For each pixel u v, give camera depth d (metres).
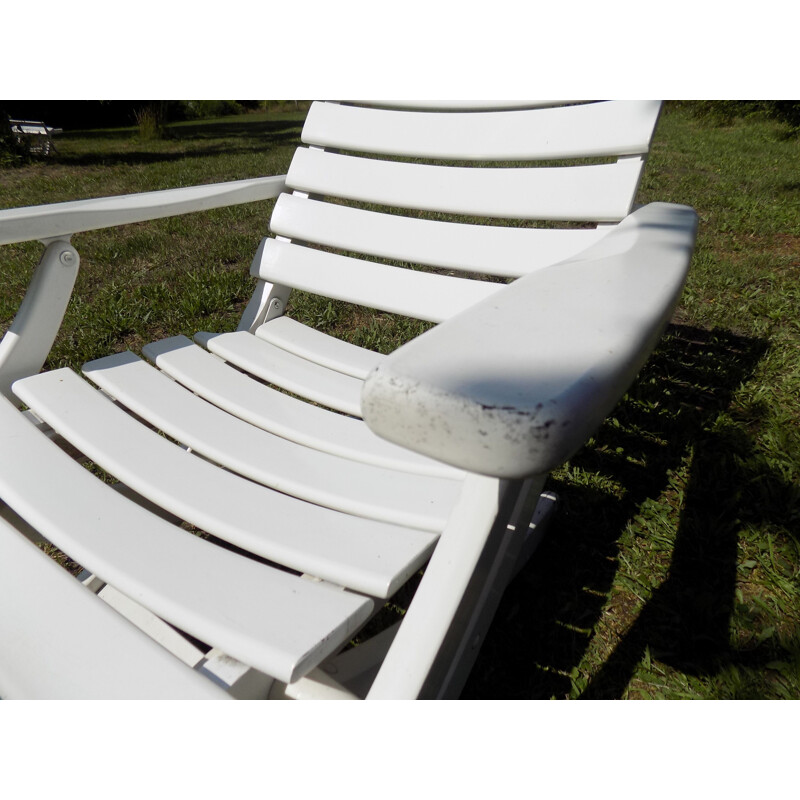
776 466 1.53
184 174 5.95
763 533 1.36
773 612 1.19
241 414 0.99
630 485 1.53
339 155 1.33
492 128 1.17
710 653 1.13
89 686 0.57
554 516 1.42
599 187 1.03
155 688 0.56
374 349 2.15
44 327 1.02
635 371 0.36
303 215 1.33
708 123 10.56
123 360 1.08
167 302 2.52
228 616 0.60
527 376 0.32
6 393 1.02
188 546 0.70
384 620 1.23
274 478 0.83
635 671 1.10
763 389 1.86
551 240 1.08
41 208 0.95
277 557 0.70
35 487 0.77
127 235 3.56
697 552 1.33
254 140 10.02
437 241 1.20
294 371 1.12
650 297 0.44
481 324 0.37
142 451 0.86
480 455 0.30
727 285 2.72
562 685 1.08
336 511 0.79
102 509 0.75
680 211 0.74
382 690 0.59
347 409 1.02
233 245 3.33
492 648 1.15
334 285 1.28
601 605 1.23
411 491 0.81
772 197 4.43
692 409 1.77
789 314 2.44
